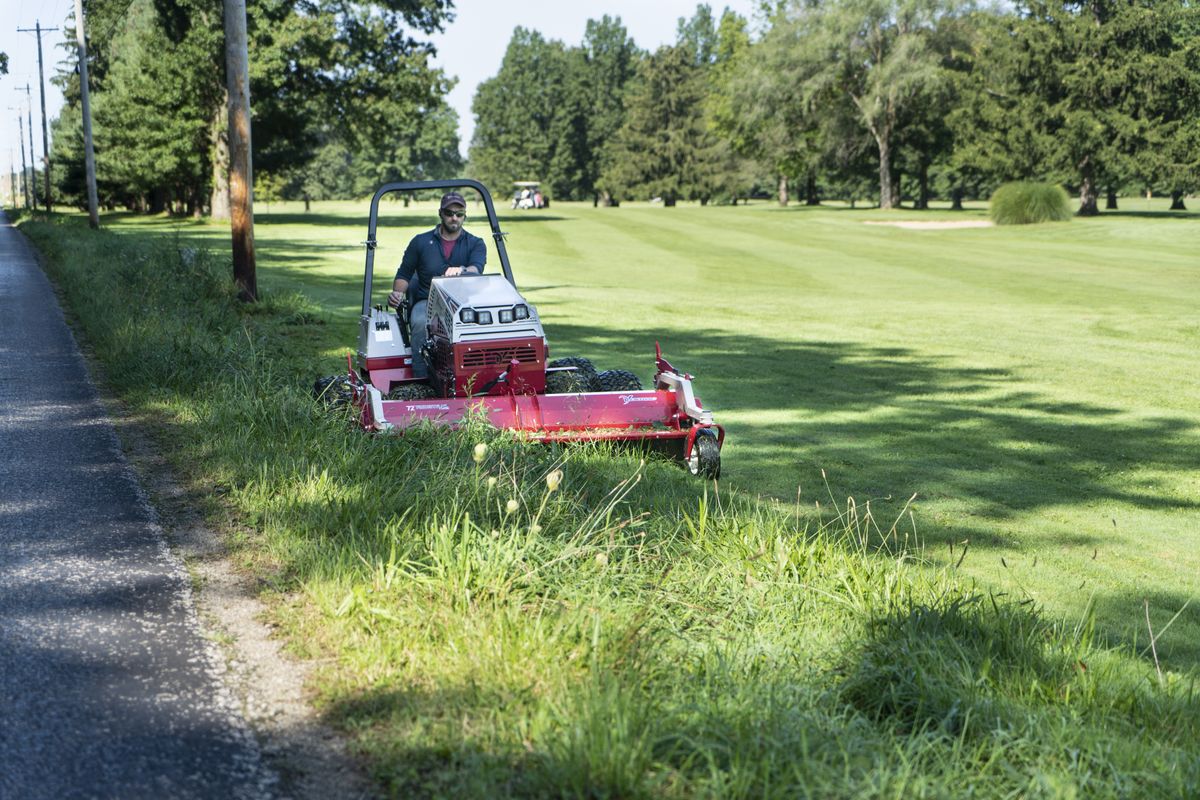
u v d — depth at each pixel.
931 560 6.46
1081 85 65.88
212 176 63.09
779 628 4.72
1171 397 12.36
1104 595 6.00
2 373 10.98
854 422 10.62
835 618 4.92
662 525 6.09
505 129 140.88
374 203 8.86
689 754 3.38
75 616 4.66
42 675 4.07
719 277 29.83
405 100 58.59
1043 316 20.80
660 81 120.69
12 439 8.00
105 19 69.56
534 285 26.17
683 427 8.23
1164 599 5.97
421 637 4.30
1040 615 5.32
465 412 7.44
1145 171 64.12
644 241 45.75
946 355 15.39
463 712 3.69
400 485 6.24
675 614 4.75
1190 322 19.80
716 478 8.00
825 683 4.11
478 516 5.58
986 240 47.75
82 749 3.51
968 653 4.48
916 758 3.42
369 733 3.61
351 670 4.09
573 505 5.89
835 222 63.91
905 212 79.44
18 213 80.12
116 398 9.69
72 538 5.74
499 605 4.50
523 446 6.96
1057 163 67.75
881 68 76.50
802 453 9.18
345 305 19.95
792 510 7.28
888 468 8.77
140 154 61.66
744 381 12.85
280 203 155.38
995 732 3.65
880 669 4.11
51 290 20.02
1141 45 66.00
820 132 87.00
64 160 89.62
